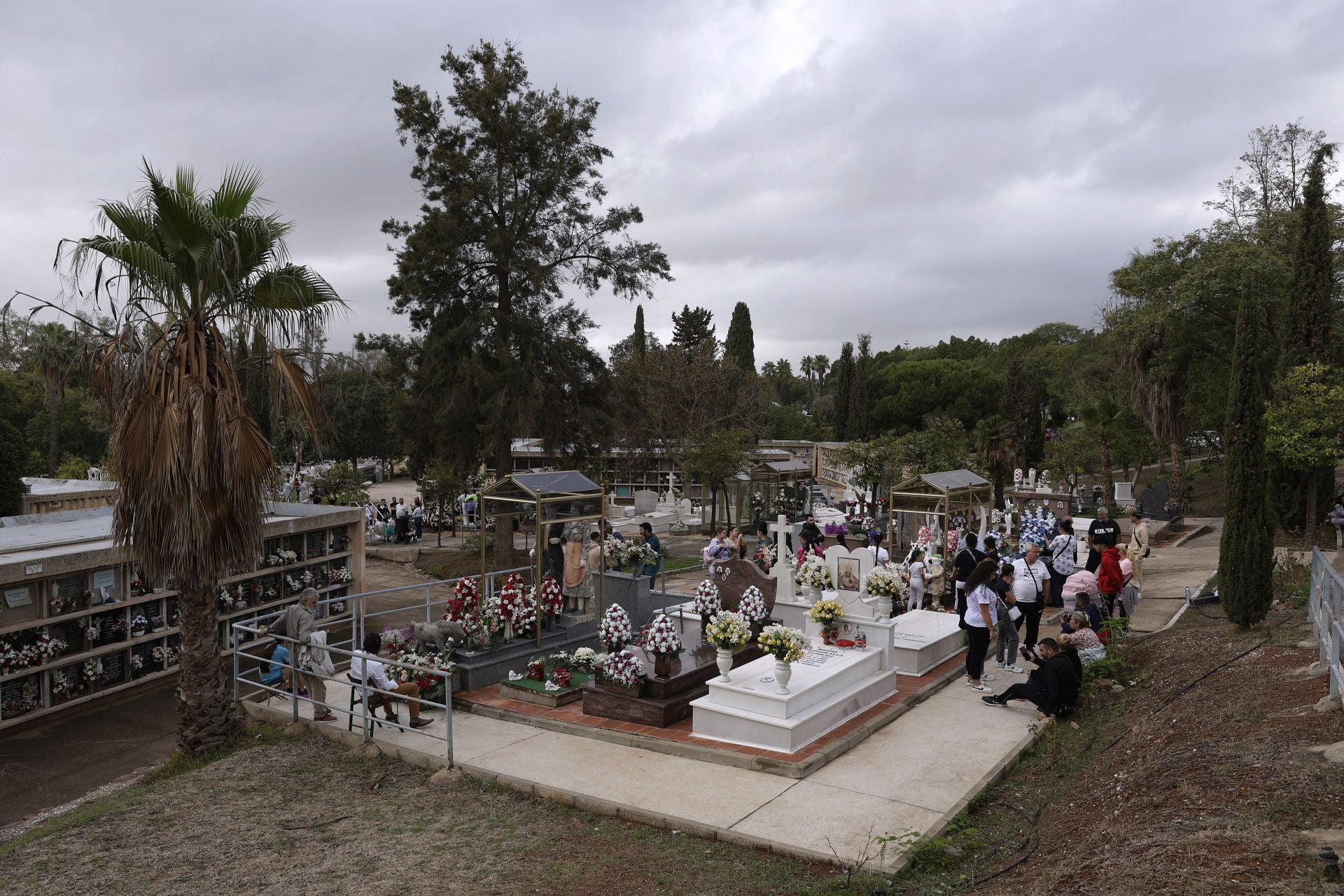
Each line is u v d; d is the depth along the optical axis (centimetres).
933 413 6769
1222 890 430
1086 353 6150
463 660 1204
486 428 2452
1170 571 2042
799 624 1388
